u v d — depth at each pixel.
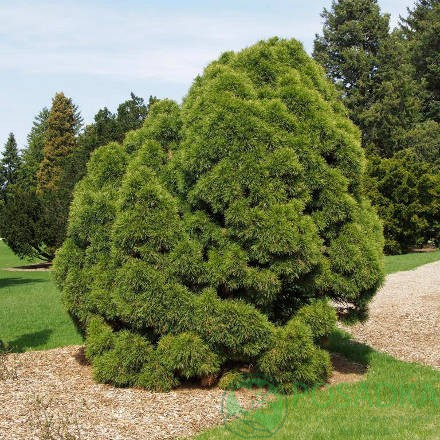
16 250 24.62
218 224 6.41
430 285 15.19
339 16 42.12
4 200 56.59
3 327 10.45
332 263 6.59
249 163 6.06
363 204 7.36
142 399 5.86
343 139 6.60
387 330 9.85
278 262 6.04
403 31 52.72
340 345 8.59
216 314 6.01
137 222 6.24
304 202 6.26
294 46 7.23
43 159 53.94
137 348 6.28
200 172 6.30
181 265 6.14
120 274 6.26
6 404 5.50
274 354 6.07
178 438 4.81
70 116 50.34
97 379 6.47
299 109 6.57
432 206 26.73
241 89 6.50
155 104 7.75
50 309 12.64
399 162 27.06
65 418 5.14
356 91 39.53
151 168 6.83
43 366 7.26
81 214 6.96
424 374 7.11
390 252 26.72
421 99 42.84
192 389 6.30
